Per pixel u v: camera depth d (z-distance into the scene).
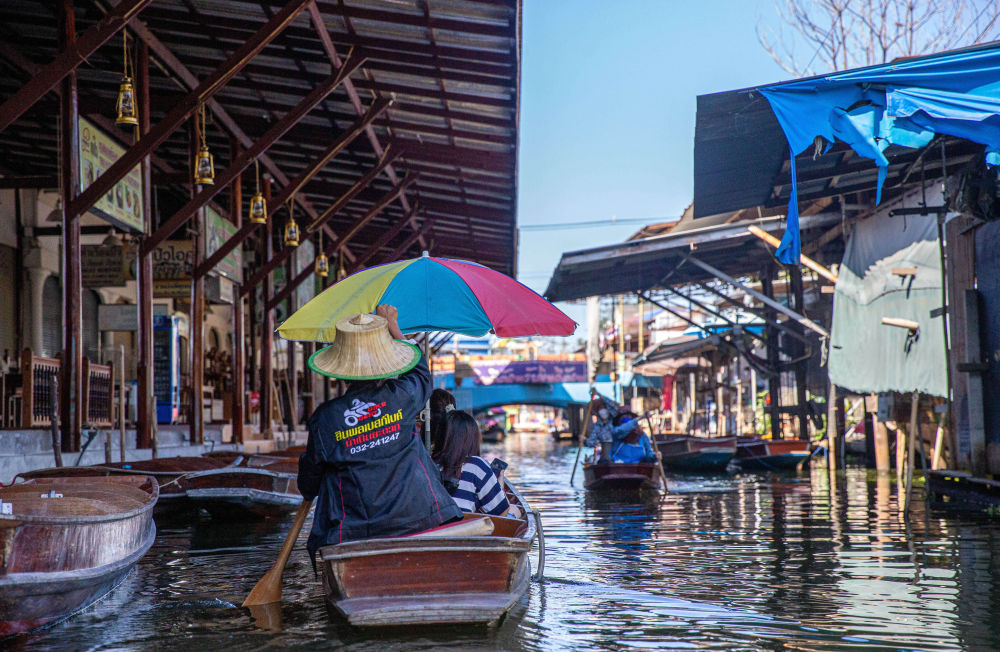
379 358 4.88
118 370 18.19
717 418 33.19
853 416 24.03
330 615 5.22
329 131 17.16
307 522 10.41
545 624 5.07
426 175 19.94
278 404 22.25
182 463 11.55
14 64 13.89
